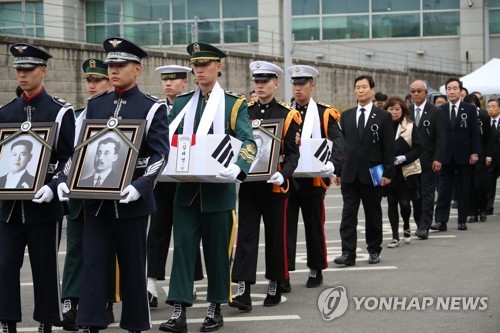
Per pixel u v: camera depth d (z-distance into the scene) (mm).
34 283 7711
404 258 12109
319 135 10492
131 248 7340
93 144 7258
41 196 7348
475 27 41062
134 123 7266
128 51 7457
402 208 13328
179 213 8344
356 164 11594
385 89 35031
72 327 8562
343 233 11672
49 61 18547
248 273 9062
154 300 9477
